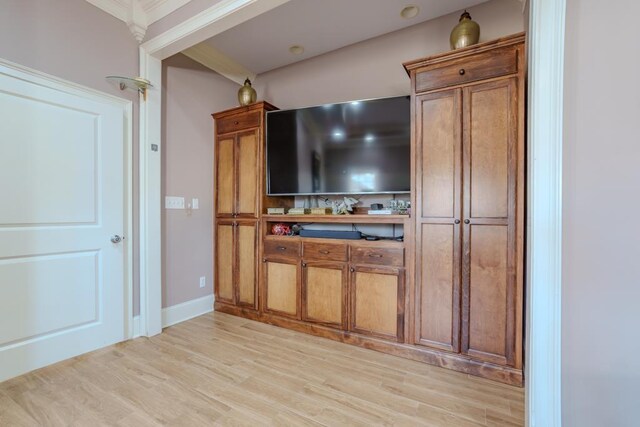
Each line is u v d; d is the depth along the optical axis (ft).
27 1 6.07
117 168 7.62
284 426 4.70
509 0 7.54
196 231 9.89
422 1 7.64
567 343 3.47
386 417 4.93
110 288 7.51
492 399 5.43
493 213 6.10
